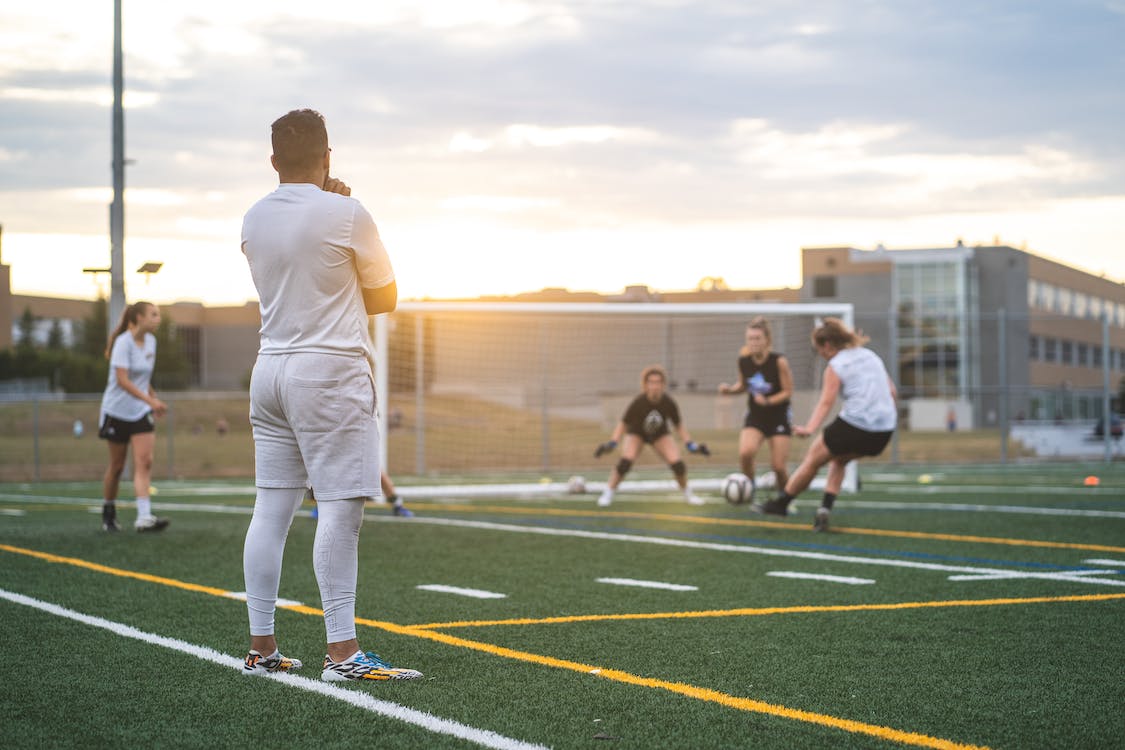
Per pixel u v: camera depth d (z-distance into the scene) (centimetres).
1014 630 572
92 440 4144
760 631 570
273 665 477
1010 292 5919
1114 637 554
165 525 1051
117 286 1736
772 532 1077
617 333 3009
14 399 2350
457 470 2542
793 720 400
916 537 1027
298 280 459
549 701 425
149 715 407
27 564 820
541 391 2553
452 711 411
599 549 937
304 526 1127
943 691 443
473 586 731
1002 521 1170
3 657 505
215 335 10069
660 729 387
